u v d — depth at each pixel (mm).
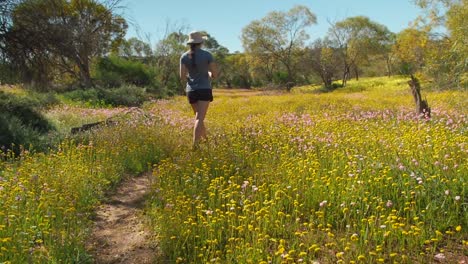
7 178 6184
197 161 6582
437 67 18203
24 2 13211
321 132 8766
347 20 67562
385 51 71750
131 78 43906
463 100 13312
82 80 32594
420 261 3678
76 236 4242
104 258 4195
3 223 4238
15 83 14930
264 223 4457
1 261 3711
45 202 4730
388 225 4188
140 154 7887
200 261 3973
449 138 7801
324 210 4742
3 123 9539
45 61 14484
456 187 4828
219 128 10977
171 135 9625
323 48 65875
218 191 5289
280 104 19984
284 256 3543
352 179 5277
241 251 3963
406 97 22531
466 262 3693
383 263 3600
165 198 5391
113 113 18109
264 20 65812
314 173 5410
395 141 7328
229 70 92000
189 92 7871
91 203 5535
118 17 27891
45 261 3797
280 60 69312
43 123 12562
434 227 4266
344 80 66562
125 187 6566
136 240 4566
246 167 6621
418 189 4844
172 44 54750
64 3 15484
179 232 4363
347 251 3867
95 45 19641
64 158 7223
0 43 13227
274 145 7672
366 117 11570
